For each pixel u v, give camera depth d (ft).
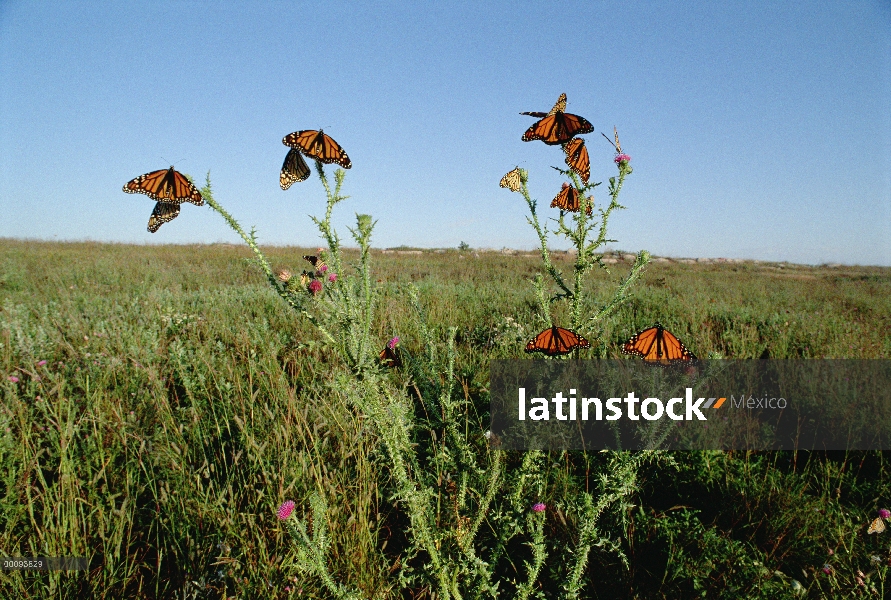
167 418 10.15
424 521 6.35
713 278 47.21
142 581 7.15
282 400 11.10
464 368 14.33
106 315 19.38
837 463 10.99
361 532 7.49
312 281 6.20
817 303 30.58
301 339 15.58
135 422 10.08
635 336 6.97
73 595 6.73
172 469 8.87
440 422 9.08
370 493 8.57
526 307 22.82
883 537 8.29
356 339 6.22
